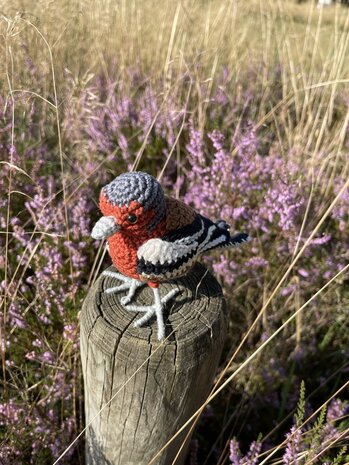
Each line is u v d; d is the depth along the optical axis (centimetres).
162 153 55
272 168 49
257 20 76
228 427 42
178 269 24
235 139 52
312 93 55
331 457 35
